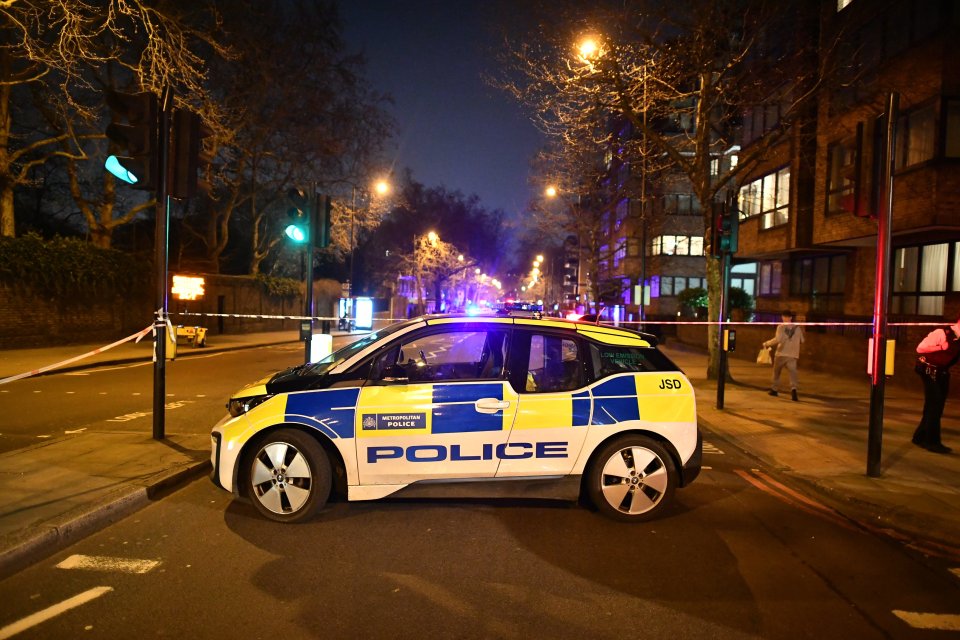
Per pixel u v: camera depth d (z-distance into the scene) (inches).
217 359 739.4
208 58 933.8
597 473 200.7
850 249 751.7
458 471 196.5
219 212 1256.8
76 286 810.2
